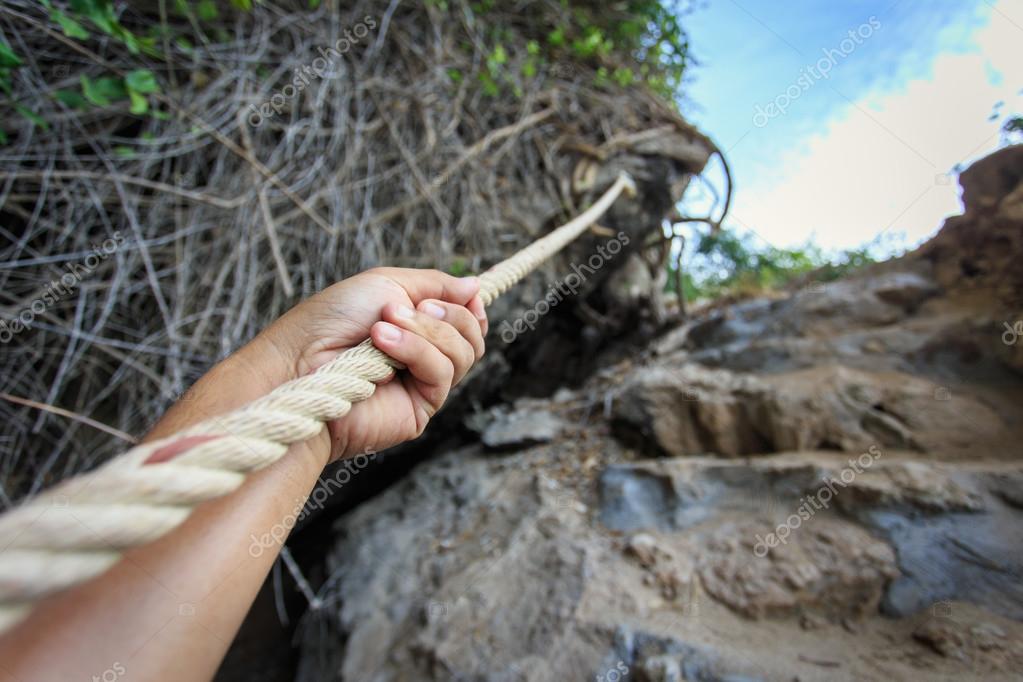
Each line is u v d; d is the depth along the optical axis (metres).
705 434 2.51
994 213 2.43
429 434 3.57
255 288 2.63
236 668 3.04
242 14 2.71
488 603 2.06
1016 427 1.88
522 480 2.76
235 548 0.70
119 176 2.34
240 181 2.63
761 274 4.52
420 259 3.08
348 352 0.87
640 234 4.08
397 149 3.11
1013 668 1.20
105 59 2.41
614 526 2.21
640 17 4.11
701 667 1.48
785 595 1.62
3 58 1.79
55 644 0.54
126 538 0.47
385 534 2.76
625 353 4.26
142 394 2.44
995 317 2.23
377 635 2.22
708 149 4.16
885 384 2.24
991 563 1.46
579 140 3.78
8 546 0.42
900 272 2.92
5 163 2.21
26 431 2.32
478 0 3.63
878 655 1.36
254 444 0.63
